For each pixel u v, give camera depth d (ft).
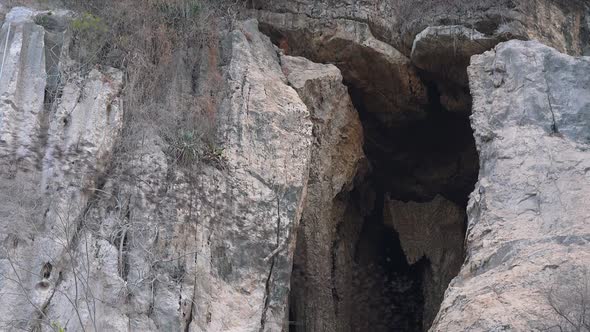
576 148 38.63
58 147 36.65
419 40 47.19
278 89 42.37
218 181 38.58
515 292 32.83
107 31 40.83
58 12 40.70
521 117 40.16
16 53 38.06
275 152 40.16
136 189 37.04
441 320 34.09
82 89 38.34
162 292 35.24
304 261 44.04
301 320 43.57
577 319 30.99
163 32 41.88
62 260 34.55
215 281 36.65
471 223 38.50
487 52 43.42
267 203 38.83
